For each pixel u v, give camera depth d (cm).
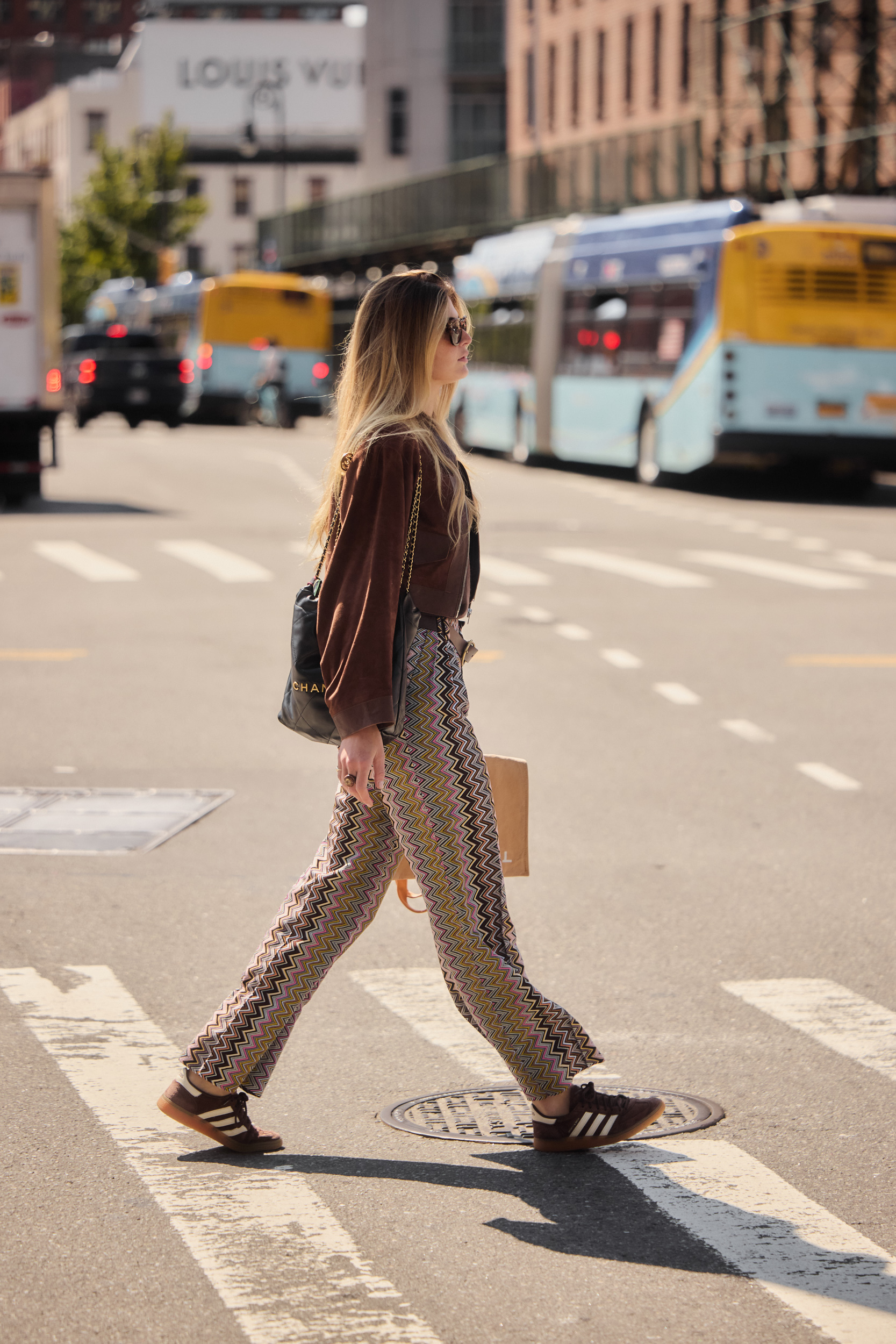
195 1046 550
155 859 923
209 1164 544
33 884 875
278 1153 554
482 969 534
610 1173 538
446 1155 552
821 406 3081
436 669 515
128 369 5916
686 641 1622
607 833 973
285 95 14388
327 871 543
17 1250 483
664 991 715
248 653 1555
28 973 736
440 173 6844
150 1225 499
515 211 6212
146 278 11612
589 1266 473
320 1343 431
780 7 4516
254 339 6450
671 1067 630
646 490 3372
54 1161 545
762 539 2492
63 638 1634
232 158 14288
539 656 1538
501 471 3888
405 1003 702
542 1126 550
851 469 3159
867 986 721
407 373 510
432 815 520
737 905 838
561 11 7362
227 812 1020
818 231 3061
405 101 9594
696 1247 485
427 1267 472
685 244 3225
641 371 3388
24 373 2884
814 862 914
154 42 14275
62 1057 637
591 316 3634
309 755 1169
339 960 761
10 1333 436
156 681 1422
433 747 515
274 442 5109
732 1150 555
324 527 523
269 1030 546
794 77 4516
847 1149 556
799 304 3069
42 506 2988
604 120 7006
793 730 1240
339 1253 481
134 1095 602
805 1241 489
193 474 3753
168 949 771
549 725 1255
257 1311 447
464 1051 646
